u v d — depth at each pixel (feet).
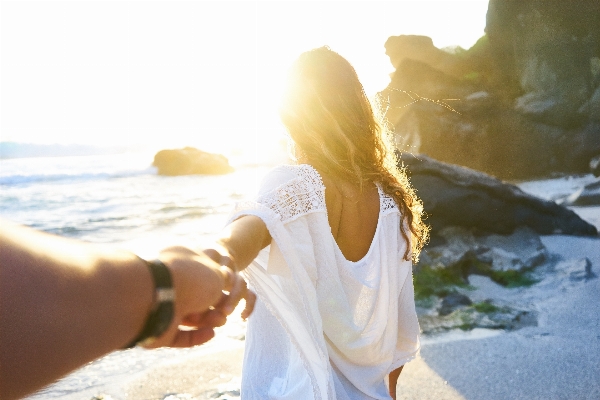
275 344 4.91
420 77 66.64
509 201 22.63
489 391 10.46
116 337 1.34
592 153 56.59
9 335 1.09
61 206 50.57
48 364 1.14
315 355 4.39
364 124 5.17
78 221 39.58
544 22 60.13
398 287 5.37
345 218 4.90
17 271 1.12
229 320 15.58
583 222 24.26
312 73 5.08
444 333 13.65
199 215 40.60
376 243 5.03
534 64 61.21
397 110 66.59
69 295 1.20
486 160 61.62
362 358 5.02
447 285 17.38
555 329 13.65
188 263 1.77
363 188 5.07
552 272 18.93
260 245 3.92
